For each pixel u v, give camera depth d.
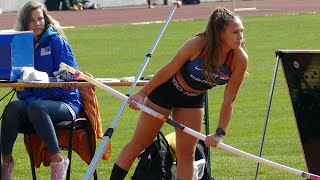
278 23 58.97
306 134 13.54
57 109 14.15
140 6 92.62
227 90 12.61
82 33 53.91
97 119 14.87
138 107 12.67
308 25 55.97
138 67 34.53
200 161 14.18
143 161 13.63
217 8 12.50
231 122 22.30
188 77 12.68
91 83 13.49
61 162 13.95
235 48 12.27
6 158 14.28
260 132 21.02
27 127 14.38
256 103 25.27
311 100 13.31
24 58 14.27
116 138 20.59
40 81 13.94
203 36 12.46
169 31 54.19
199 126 13.30
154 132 13.34
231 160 18.08
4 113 14.18
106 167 17.47
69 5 83.75
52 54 14.87
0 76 14.00
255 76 30.95
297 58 13.15
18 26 15.00
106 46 44.59
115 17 71.94
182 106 13.16
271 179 16.34
